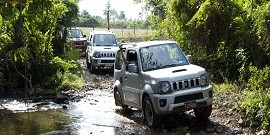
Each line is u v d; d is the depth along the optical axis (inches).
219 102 410.9
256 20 445.7
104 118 431.8
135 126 384.8
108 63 810.2
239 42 488.1
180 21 593.0
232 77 497.0
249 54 468.1
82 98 563.2
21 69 641.0
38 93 606.5
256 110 350.3
